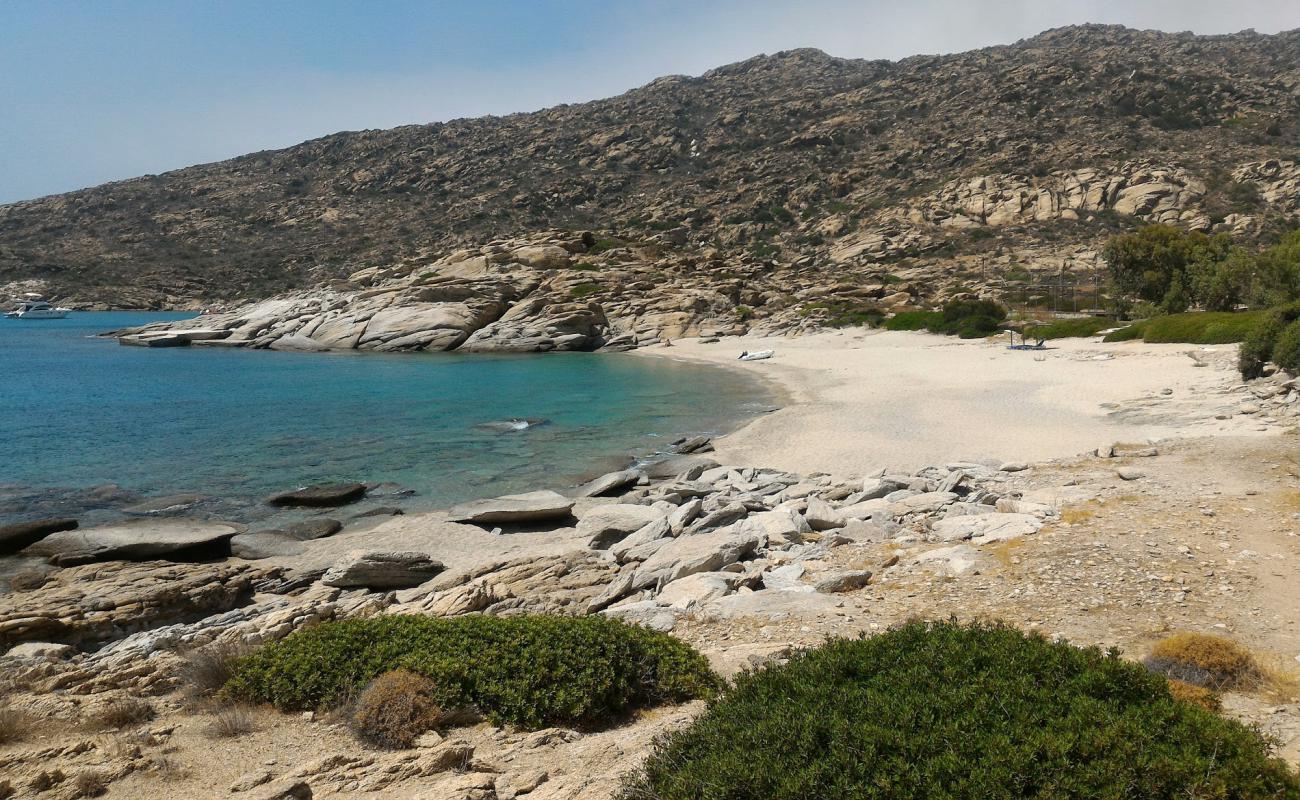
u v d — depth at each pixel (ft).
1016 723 17.42
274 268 555.28
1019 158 508.53
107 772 22.24
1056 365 162.09
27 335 358.02
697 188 606.96
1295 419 83.35
